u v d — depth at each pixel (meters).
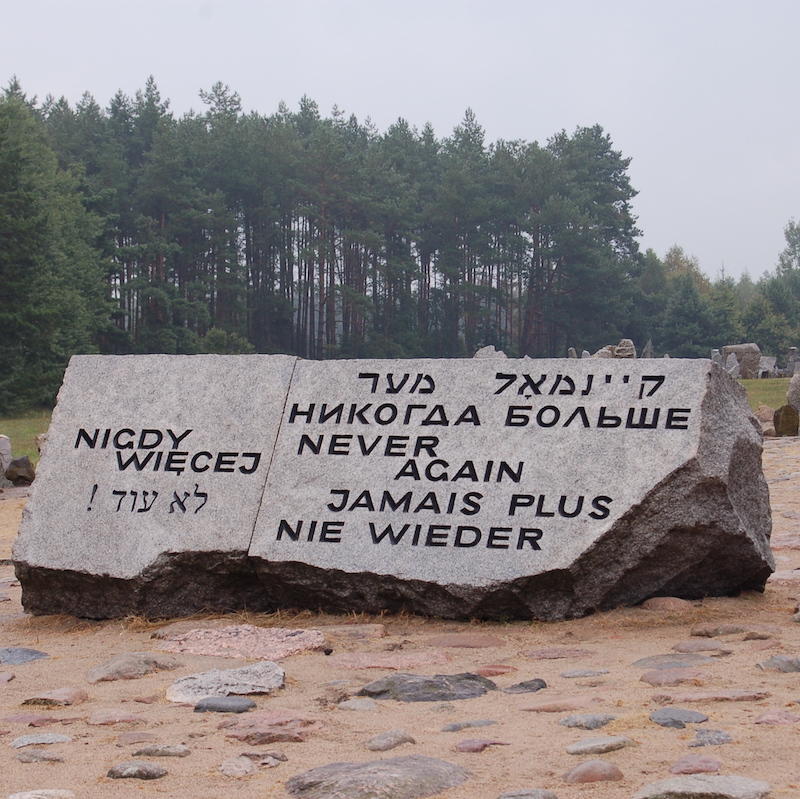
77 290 53.97
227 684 4.94
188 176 68.19
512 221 77.69
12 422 40.69
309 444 7.24
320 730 4.17
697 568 6.75
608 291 76.31
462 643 5.88
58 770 3.79
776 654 5.13
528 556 6.38
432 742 3.92
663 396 6.66
